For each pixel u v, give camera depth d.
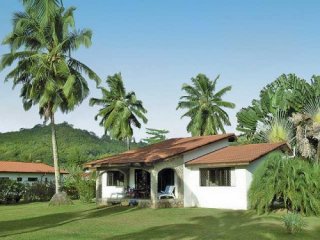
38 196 39.09
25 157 70.75
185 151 28.41
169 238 15.01
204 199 27.89
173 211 24.75
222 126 54.84
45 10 17.06
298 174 21.80
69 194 41.38
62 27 30.36
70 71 30.42
